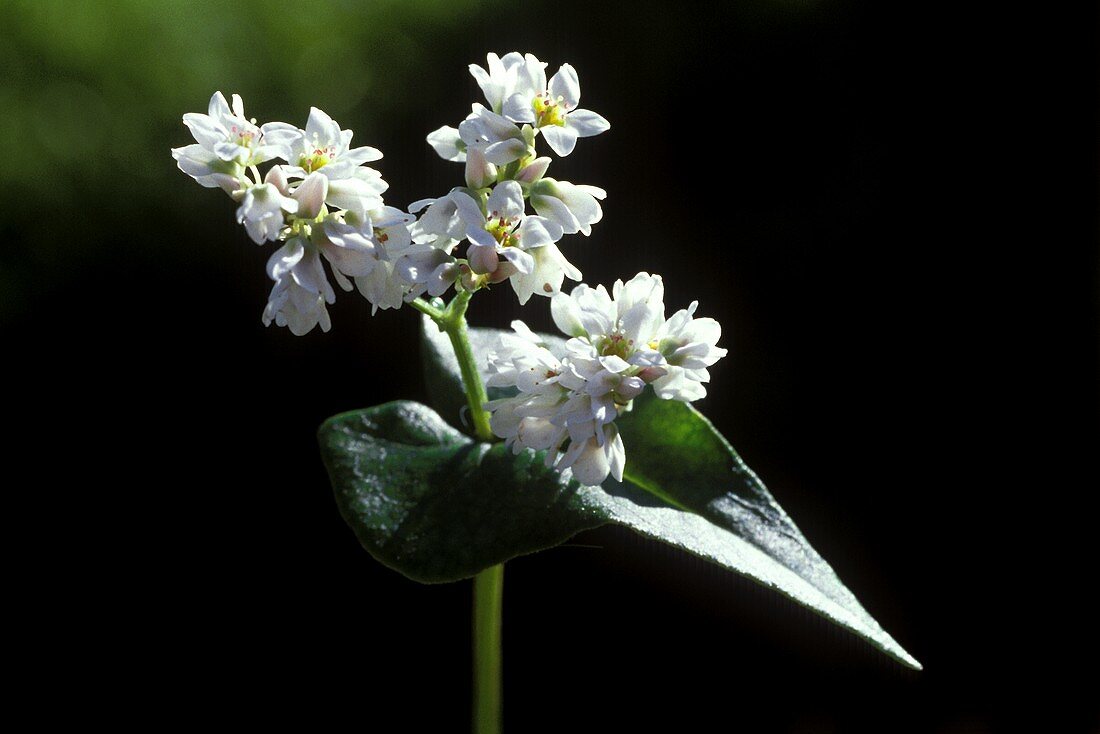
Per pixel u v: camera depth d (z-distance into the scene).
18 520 0.47
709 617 0.44
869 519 0.48
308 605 0.45
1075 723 0.44
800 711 0.42
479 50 0.56
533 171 0.25
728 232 0.55
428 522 0.25
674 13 0.57
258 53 0.55
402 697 0.42
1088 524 0.48
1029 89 0.56
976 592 0.46
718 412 0.50
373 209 0.24
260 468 0.48
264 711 0.42
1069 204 0.55
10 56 0.53
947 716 0.43
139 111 0.54
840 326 0.54
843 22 0.58
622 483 0.26
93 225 0.52
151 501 0.47
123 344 0.50
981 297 0.54
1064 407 0.52
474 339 0.27
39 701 0.42
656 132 0.56
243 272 0.51
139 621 0.44
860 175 0.57
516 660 0.43
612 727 0.42
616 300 0.25
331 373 0.49
